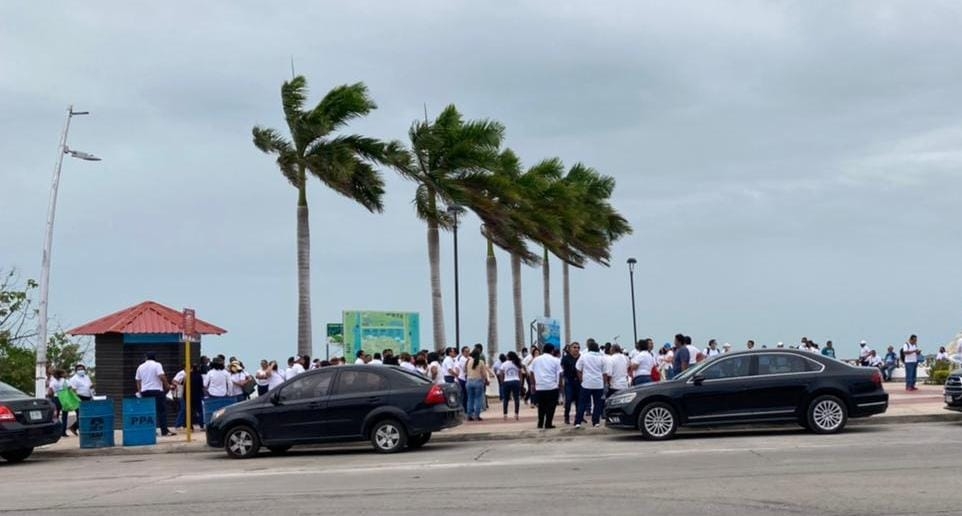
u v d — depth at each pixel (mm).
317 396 19656
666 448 18219
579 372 23281
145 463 19922
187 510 12508
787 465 14992
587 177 52469
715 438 19844
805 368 19938
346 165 32969
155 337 28094
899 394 31984
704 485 13094
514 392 25906
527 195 42781
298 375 20000
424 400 19453
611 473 14789
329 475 15930
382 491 13609
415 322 36188
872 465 14641
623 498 12227
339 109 33688
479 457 17969
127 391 27828
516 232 42156
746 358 20125
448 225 37906
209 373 24781
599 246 51781
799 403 19781
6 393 20891
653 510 11305
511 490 13258
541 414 22797
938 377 39875
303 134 33281
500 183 38469
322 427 19500
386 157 34688
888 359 45531
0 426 19906
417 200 37844
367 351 34500
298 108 33594
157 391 25156
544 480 14211
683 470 14812
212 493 14102
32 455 22469
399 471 16094
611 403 20469
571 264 51719
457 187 37250
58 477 17688
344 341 33969
